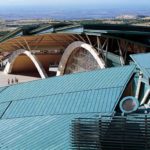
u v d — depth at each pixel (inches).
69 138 982.4
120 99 1139.3
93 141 890.7
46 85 1390.3
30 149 988.6
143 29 2566.4
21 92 1398.9
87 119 908.6
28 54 3314.5
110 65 2650.1
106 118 920.3
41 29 2896.2
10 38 3203.7
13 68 3659.0
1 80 3371.1
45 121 1136.8
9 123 1187.3
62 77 1425.9
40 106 1240.2
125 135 869.2
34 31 2987.2
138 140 860.0
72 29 2664.9
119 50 2593.5
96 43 2810.0
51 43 3366.1
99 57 2623.0
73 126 908.0
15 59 3535.9
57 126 1082.1
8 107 1300.4
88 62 2787.9
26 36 3051.2
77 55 2923.2
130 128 867.4
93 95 1194.0
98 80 1286.9
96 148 889.5
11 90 1448.1
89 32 2549.2
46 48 3444.9
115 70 1331.2
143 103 1300.4
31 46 3380.9
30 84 1450.5
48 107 1218.0
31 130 1098.1
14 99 1346.0
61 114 1159.0
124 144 869.2
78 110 1148.5
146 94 1282.0
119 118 880.9
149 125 854.5
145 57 1360.7
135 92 1353.3
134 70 1296.8
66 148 943.7
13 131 1120.2
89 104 1157.1
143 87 1314.0
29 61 3622.0
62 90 1296.8
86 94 1212.5
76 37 2952.8
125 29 2544.3
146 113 976.9
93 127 892.6
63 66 3051.2
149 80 1195.3
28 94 1354.6
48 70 3587.6
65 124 1083.3
